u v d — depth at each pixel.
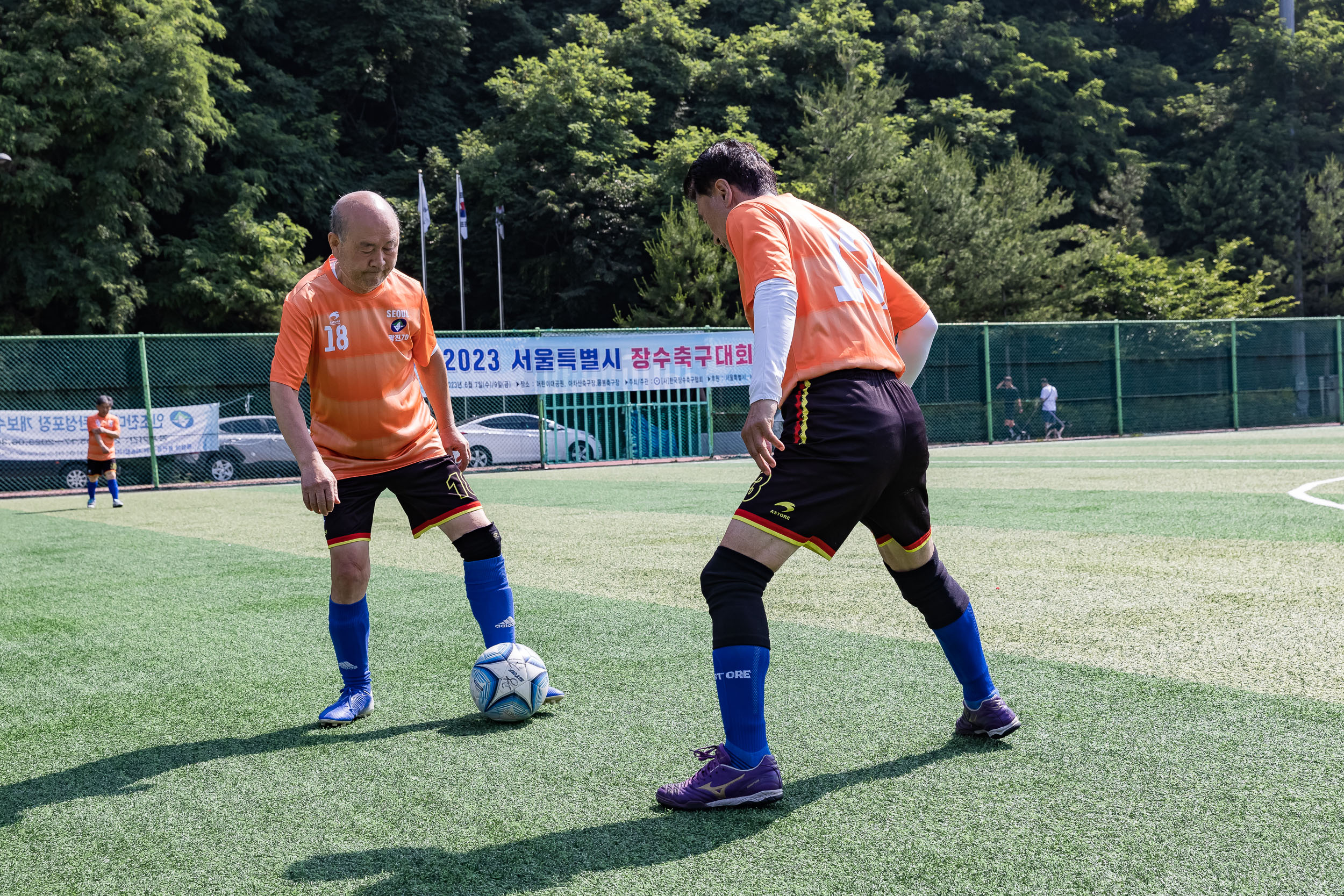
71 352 15.56
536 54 39.34
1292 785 2.17
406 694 3.32
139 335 15.39
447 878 1.90
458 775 2.49
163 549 7.55
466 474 16.16
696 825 2.11
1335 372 23.22
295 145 31.06
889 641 3.73
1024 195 29.56
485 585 3.22
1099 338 21.47
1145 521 6.92
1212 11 49.62
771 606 4.45
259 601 5.18
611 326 32.69
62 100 24.94
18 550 7.77
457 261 32.97
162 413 15.59
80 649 4.19
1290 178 38.06
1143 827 1.97
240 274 27.41
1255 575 4.75
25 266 25.30
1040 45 40.59
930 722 2.74
